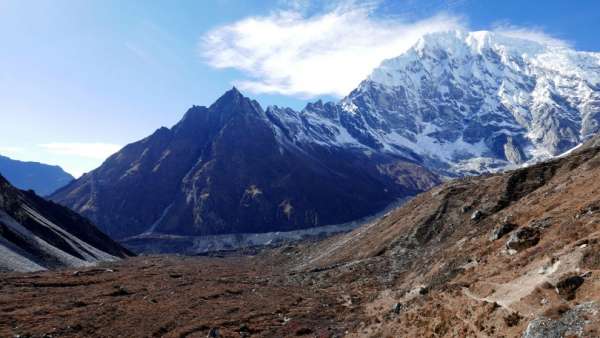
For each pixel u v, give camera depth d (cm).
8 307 6022
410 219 10469
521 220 5647
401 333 3653
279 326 5250
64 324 5069
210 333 4688
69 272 10188
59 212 18675
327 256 12275
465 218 8944
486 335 2716
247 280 10300
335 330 4806
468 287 3794
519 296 2936
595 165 6500
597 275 2545
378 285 7581
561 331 2236
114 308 6131
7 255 10106
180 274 11138
